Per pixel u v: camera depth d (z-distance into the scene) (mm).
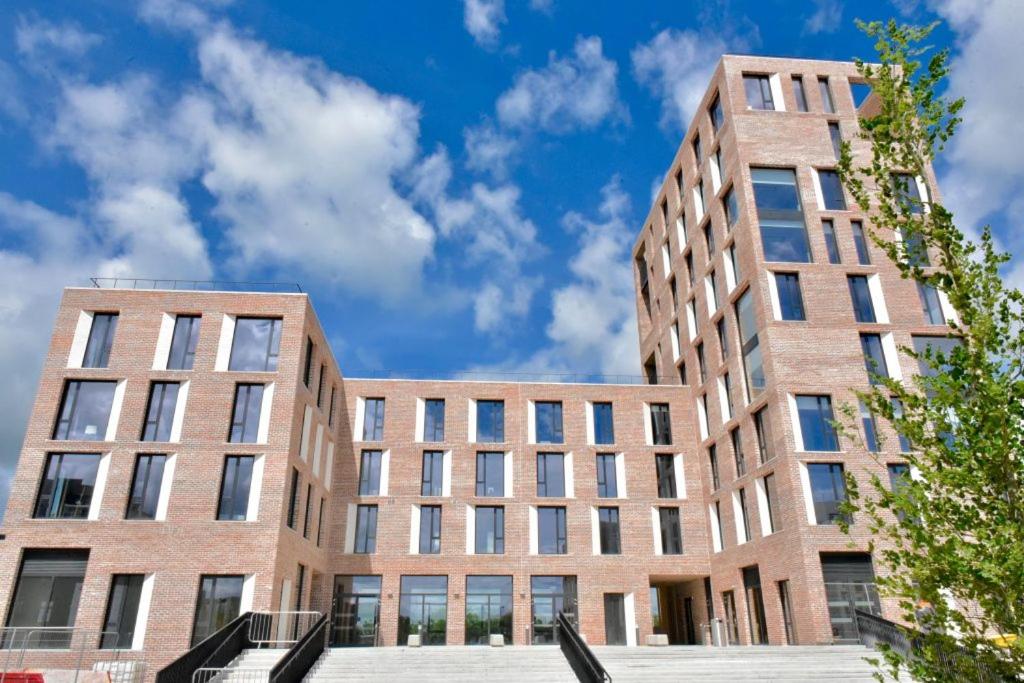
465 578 32031
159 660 21734
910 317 27297
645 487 34000
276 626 22844
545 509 33656
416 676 16703
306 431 27875
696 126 35500
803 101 31625
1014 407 5816
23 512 23359
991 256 6562
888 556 6312
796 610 23812
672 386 35750
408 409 34812
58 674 17641
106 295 26500
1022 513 5723
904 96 7281
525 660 18438
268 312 26844
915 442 6375
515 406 35281
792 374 26219
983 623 5801
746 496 28344
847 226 28812
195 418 25047
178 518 23609
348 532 32312
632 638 31391
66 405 25109
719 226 31875
